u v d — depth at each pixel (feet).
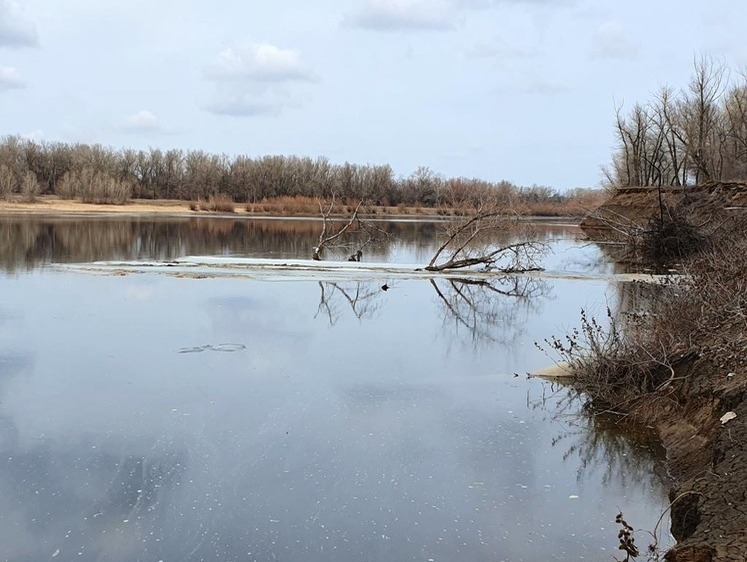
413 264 85.92
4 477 21.57
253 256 93.56
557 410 28.86
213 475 22.02
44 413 27.27
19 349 37.24
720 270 36.65
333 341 41.24
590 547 18.03
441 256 98.68
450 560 17.38
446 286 67.56
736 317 28.45
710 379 25.90
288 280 67.87
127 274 69.92
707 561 15.60
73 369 33.58
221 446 24.32
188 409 28.04
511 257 91.81
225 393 30.25
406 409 28.71
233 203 266.77
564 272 80.18
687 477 21.76
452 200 129.18
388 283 68.39
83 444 24.26
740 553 15.12
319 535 18.51
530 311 53.83
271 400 29.45
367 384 32.12
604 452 24.49
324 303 54.80
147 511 19.65
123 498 20.39
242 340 40.65
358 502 20.40
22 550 17.56
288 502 20.34
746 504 17.22
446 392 31.14
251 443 24.63
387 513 19.77
